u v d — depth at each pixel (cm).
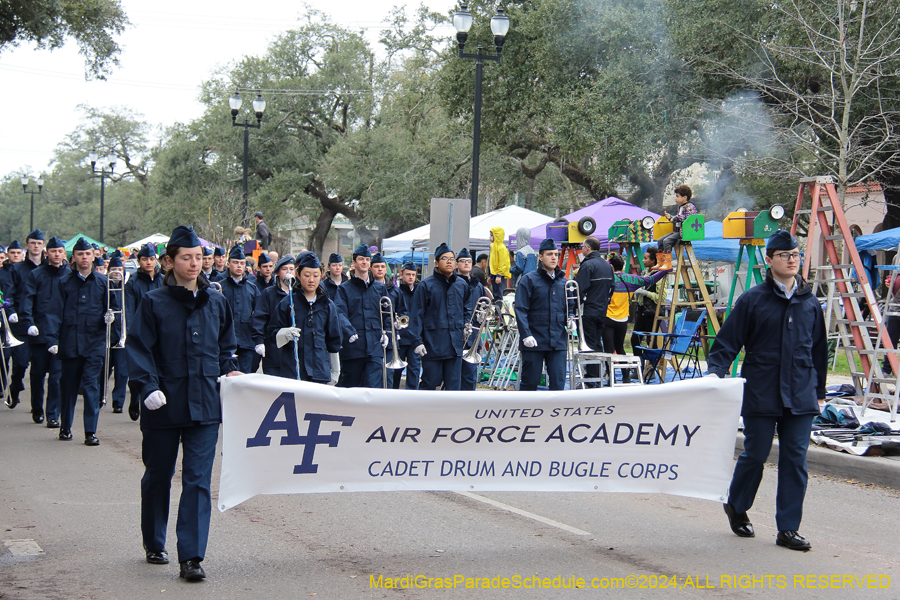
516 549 559
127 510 657
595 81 2392
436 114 4331
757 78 2138
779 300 573
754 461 580
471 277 1200
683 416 585
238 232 2038
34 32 2200
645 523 635
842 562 540
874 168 2075
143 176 7400
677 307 1400
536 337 969
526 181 3978
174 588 476
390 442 556
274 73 4709
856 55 1883
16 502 679
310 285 843
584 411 575
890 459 798
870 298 1017
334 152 4384
